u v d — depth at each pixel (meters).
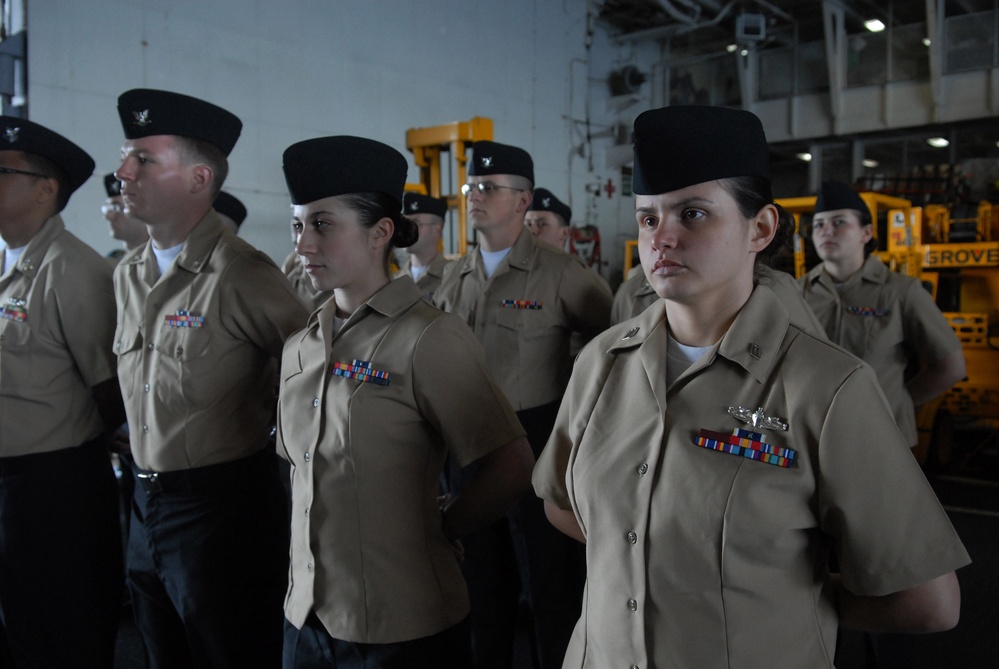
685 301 0.89
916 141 11.59
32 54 5.72
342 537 1.29
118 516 2.05
